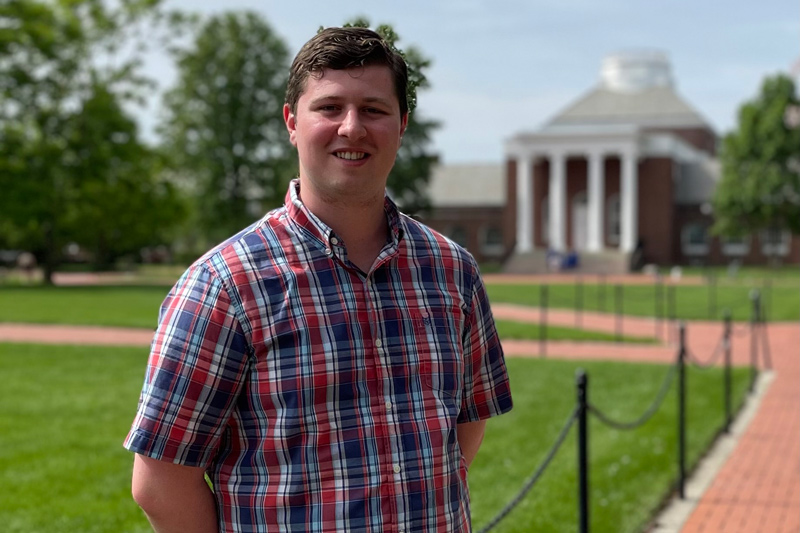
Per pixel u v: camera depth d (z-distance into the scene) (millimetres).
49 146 39594
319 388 2160
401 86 2357
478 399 2674
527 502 6727
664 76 75125
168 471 2172
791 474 7754
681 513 6676
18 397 10828
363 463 2162
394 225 2402
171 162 44469
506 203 58844
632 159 55656
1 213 38719
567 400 10984
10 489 6848
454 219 64250
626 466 7812
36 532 5875
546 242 59375
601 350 16547
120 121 41500
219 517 2254
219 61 50250
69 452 8047
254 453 2176
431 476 2229
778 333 19875
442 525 2244
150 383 2174
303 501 2141
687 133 69750
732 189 51656
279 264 2225
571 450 8383
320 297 2215
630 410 10430
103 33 41656
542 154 57062
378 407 2207
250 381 2184
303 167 2311
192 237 63375
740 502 6945
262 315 2174
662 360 15102
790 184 50688
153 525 2268
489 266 59562
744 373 13609
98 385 11773
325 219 2332
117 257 60625
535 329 19609
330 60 2258
